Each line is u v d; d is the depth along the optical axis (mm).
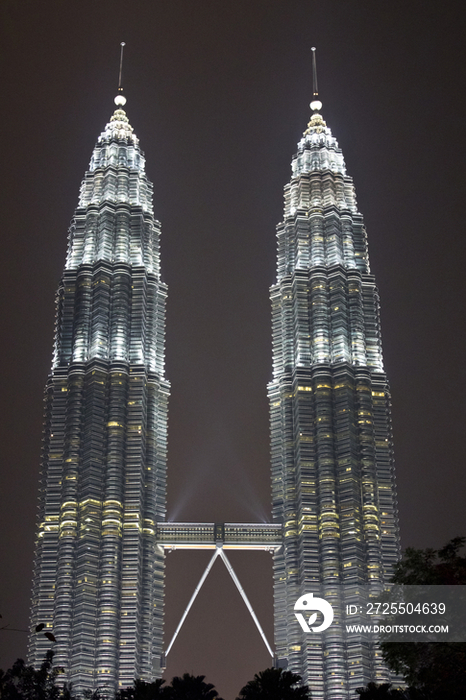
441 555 151125
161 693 170375
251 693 169250
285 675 172375
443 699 141625
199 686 171375
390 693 162250
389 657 150750
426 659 147625
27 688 176875
